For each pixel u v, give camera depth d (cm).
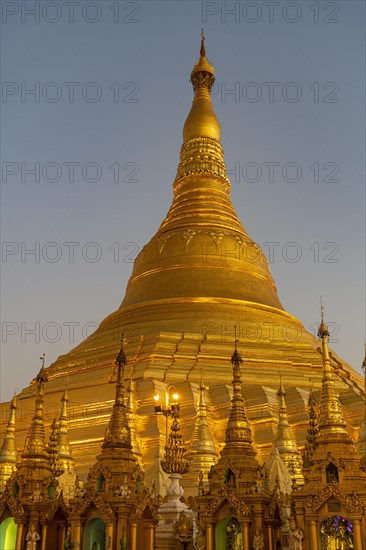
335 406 2594
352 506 2312
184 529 3122
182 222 7369
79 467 4822
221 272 6775
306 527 2381
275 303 6938
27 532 2784
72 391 5528
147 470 4119
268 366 5641
